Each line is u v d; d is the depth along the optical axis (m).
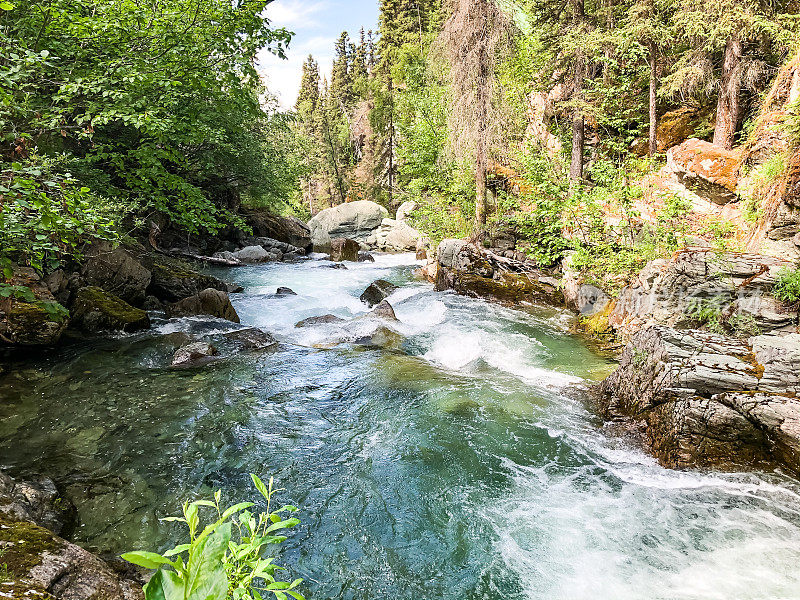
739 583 3.47
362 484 4.67
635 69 14.87
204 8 7.52
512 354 8.72
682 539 3.95
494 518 4.21
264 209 26.97
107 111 6.29
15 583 2.41
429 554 3.79
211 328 9.77
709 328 7.56
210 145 16.77
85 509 4.01
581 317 10.83
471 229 16.55
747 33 11.62
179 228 19.61
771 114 10.14
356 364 7.88
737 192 10.67
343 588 3.43
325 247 26.75
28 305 7.32
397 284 16.22
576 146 14.80
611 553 3.80
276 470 4.85
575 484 4.73
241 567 1.19
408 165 19.56
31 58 4.76
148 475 4.61
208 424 5.71
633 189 10.48
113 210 8.55
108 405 6.04
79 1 6.39
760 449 4.86
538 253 13.12
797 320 6.93
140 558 0.77
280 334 9.87
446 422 5.93
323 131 49.38
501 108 14.25
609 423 5.91
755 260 7.74
